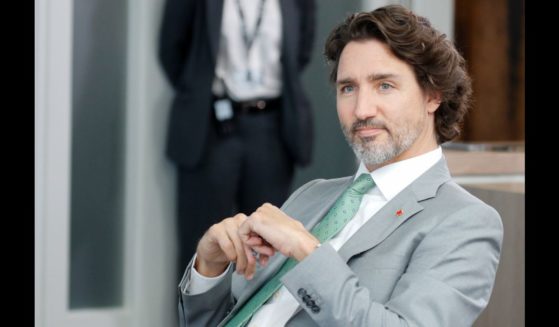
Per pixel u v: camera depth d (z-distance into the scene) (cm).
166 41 686
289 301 360
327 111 738
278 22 699
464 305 319
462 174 662
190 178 696
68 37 666
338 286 309
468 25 764
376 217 351
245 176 706
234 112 696
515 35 773
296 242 323
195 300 383
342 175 747
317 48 729
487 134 764
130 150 691
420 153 368
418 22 356
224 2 688
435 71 355
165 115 698
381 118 349
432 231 334
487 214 339
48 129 666
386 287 331
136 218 694
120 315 695
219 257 374
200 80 686
